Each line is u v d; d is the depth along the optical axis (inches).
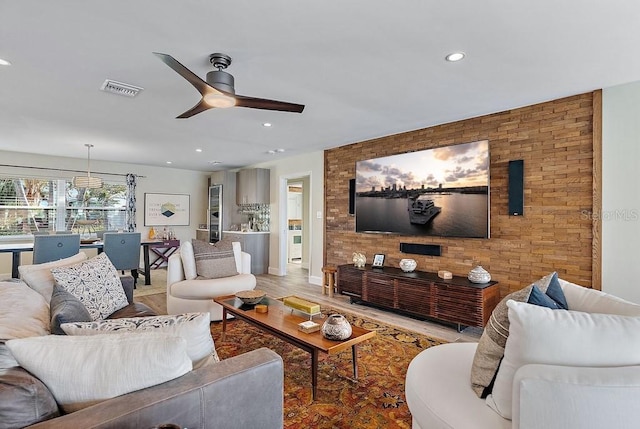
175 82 108.0
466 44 83.7
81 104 129.0
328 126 161.8
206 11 70.1
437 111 138.6
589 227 117.0
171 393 39.7
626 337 41.3
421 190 161.8
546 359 42.8
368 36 80.1
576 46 84.3
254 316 103.5
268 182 273.7
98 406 36.7
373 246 189.3
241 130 169.2
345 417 77.1
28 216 243.4
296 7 68.6
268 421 49.1
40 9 69.2
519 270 134.0
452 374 59.0
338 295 196.5
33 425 33.6
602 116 113.4
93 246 206.5
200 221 330.6
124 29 77.1
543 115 127.5
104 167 275.4
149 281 225.6
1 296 71.1
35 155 243.0
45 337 41.3
